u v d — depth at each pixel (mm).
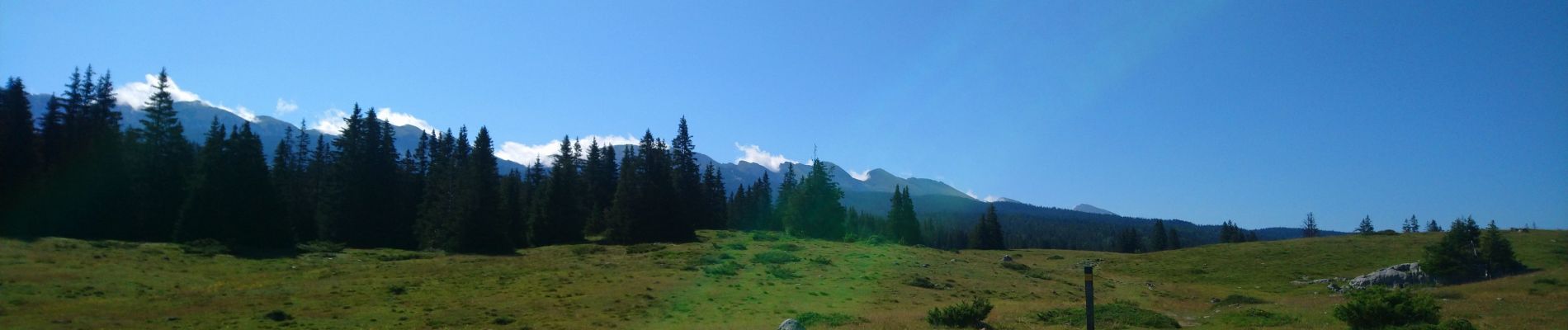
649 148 86562
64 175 55719
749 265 51125
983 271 57375
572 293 36312
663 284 40500
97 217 55219
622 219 78812
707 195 113688
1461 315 29922
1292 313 32875
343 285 36969
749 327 28406
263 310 28906
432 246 67375
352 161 72188
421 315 29297
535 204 80812
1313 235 144125
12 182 54031
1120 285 57594
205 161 58375
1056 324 28641
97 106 64938
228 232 53344
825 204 99188
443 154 91125
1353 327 24641
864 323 28766
